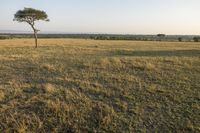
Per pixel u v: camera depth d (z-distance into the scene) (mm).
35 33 38469
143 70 14852
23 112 8297
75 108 8695
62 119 7984
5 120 7805
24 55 22719
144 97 10070
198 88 11461
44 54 24484
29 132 7328
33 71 14156
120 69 15031
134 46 43469
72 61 17984
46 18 39094
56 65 15891
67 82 11758
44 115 8148
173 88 11359
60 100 9336
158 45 48031
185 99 9992
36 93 9969
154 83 12125
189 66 16469
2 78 12531
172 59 18891
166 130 7734
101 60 17547
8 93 9836
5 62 17406
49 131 7461
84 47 37344
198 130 7703
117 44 50062
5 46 39906
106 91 10492
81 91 10508
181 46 45219
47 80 12078
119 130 7633
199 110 8984
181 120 8273
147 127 7871
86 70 14570
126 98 9930
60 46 39594
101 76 13078
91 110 8641
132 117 8383
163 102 9648
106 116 8211
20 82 11664
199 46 46156
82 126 7723
